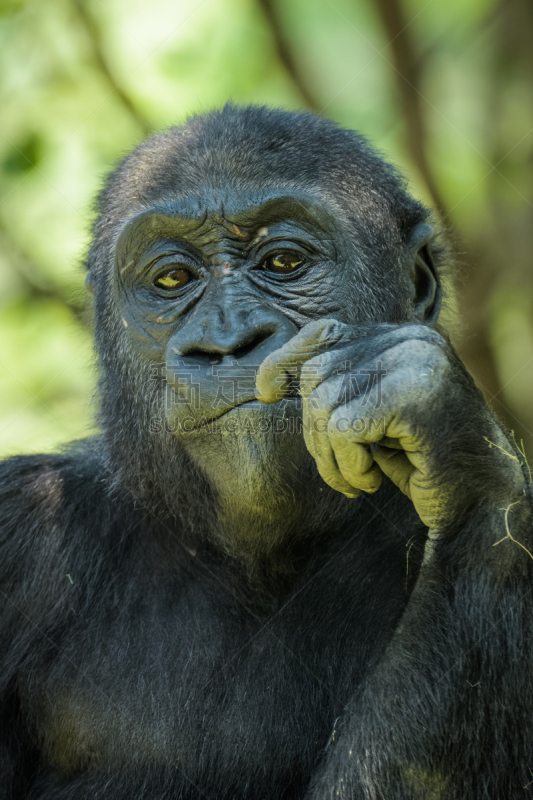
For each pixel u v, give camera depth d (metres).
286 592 12.49
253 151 12.68
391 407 9.80
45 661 12.82
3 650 13.12
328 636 12.17
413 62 27.56
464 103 33.25
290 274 12.31
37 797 12.73
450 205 28.39
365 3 28.89
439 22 31.75
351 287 12.47
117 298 12.86
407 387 9.83
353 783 10.53
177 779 12.08
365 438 9.84
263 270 12.34
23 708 12.98
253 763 11.94
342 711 11.92
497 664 10.61
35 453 14.87
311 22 33.12
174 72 29.95
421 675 10.56
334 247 12.38
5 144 28.78
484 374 27.34
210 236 12.23
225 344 11.09
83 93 29.73
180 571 12.77
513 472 10.59
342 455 9.94
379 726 10.58
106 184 14.70
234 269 12.21
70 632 12.86
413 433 9.88
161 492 12.62
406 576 12.20
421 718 10.49
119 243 12.59
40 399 28.64
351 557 12.41
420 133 27.81
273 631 12.30
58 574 13.20
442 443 10.04
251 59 30.75
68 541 13.33
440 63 31.12
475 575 10.64
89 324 15.72
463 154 31.95
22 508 13.74
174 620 12.60
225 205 12.21
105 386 13.58
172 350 11.30
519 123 28.98
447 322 15.52
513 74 29.56
